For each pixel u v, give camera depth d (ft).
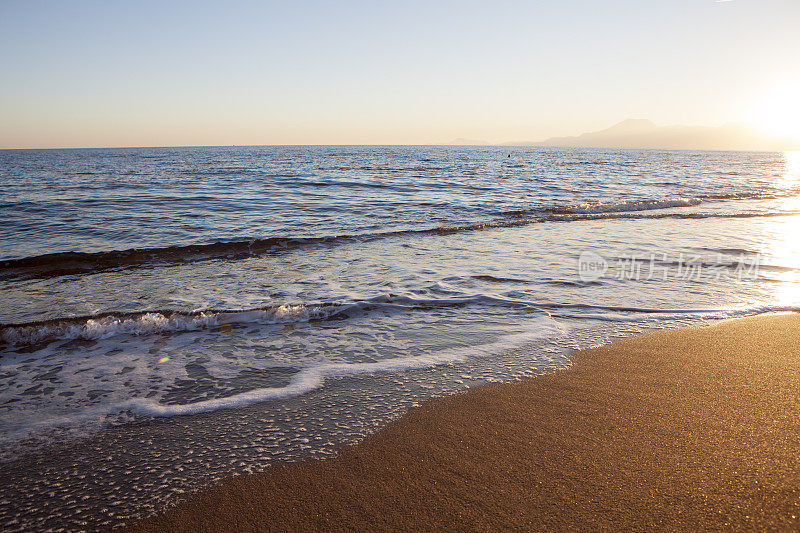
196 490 7.94
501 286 20.75
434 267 24.32
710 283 21.18
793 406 10.46
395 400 11.02
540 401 10.85
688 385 11.55
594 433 9.44
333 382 11.98
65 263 25.54
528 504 7.37
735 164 209.56
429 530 6.88
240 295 19.45
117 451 9.11
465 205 52.65
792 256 26.53
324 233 35.37
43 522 7.22
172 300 18.75
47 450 9.14
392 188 73.20
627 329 15.66
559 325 16.06
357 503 7.51
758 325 15.97
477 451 8.89
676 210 49.39
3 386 11.82
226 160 219.20
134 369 12.86
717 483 7.76
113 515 7.38
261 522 7.16
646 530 6.74
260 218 42.96
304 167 147.54
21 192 65.82
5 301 18.70
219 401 11.04
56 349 14.14
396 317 16.97
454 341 14.75
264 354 13.87
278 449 9.09
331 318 16.93
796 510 7.08
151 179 93.76
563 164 181.68
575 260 25.73
